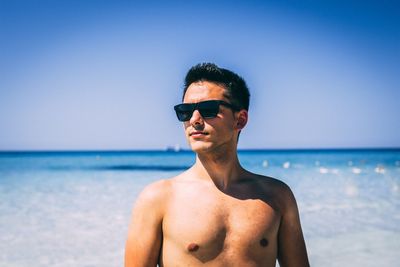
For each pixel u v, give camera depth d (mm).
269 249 1874
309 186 20344
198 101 1899
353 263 6621
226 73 1974
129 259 1854
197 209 1830
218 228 1803
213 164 1931
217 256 1775
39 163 59031
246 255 1806
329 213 11703
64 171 36844
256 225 1856
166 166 46906
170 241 1811
